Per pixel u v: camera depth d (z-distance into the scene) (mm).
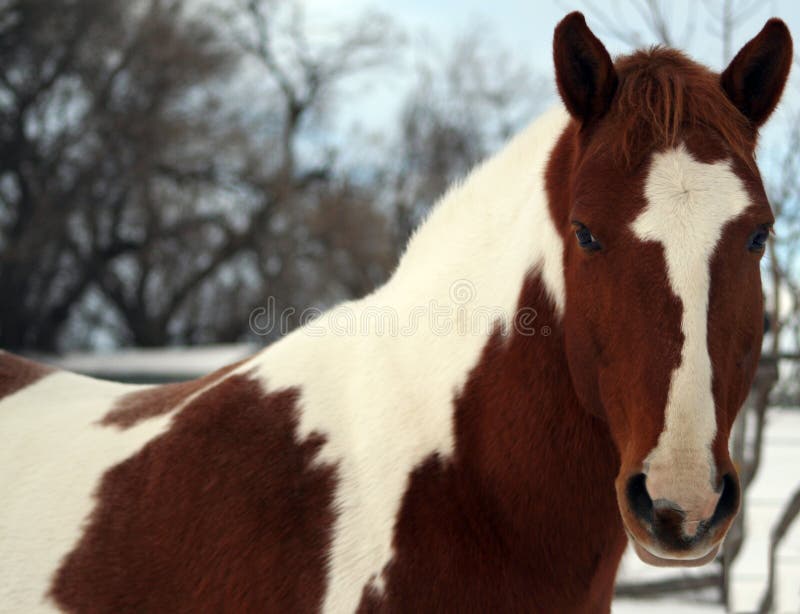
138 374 19750
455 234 2680
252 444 2564
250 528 2428
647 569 5949
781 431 10102
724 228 1984
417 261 2746
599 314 2090
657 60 2268
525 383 2369
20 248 28141
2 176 29516
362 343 2641
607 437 2314
